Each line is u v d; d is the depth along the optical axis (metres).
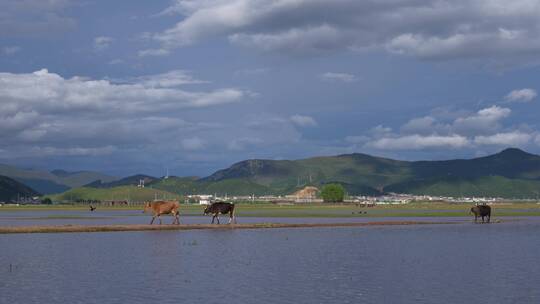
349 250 38.97
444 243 44.28
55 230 55.59
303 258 34.25
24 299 21.81
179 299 21.94
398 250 38.91
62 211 154.12
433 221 79.06
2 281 25.69
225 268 29.95
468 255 35.91
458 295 22.91
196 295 22.72
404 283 25.50
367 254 36.41
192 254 36.12
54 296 22.38
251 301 21.70
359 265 31.25
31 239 46.91
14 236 50.06
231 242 44.66
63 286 24.48
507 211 143.12
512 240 47.00
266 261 32.84
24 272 28.33
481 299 22.11
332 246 41.75
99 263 31.72
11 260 32.91
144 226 60.25
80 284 24.98
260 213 122.25
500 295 22.84
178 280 26.09
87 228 56.66
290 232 56.66
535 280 26.27
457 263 32.06
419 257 34.88
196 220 84.25
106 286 24.53
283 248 40.16
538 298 22.33
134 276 27.17
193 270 29.16
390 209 167.38
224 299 22.02
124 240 46.00
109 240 46.03
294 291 23.61
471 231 58.56
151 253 36.62
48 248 39.56
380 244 43.25
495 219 87.12
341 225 68.31
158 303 21.23
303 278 26.78
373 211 140.25
